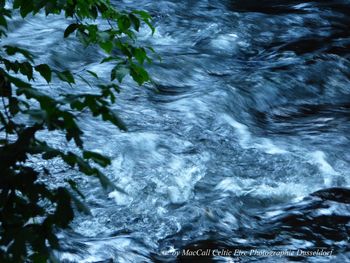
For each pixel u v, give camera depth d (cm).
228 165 802
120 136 826
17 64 307
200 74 1192
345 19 1636
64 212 226
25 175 227
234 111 1020
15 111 266
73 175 712
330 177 789
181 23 1479
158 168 758
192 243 623
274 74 1177
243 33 1459
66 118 224
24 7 305
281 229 657
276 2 1744
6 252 218
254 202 721
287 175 786
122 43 330
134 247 604
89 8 329
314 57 1287
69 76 296
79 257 567
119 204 676
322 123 1013
